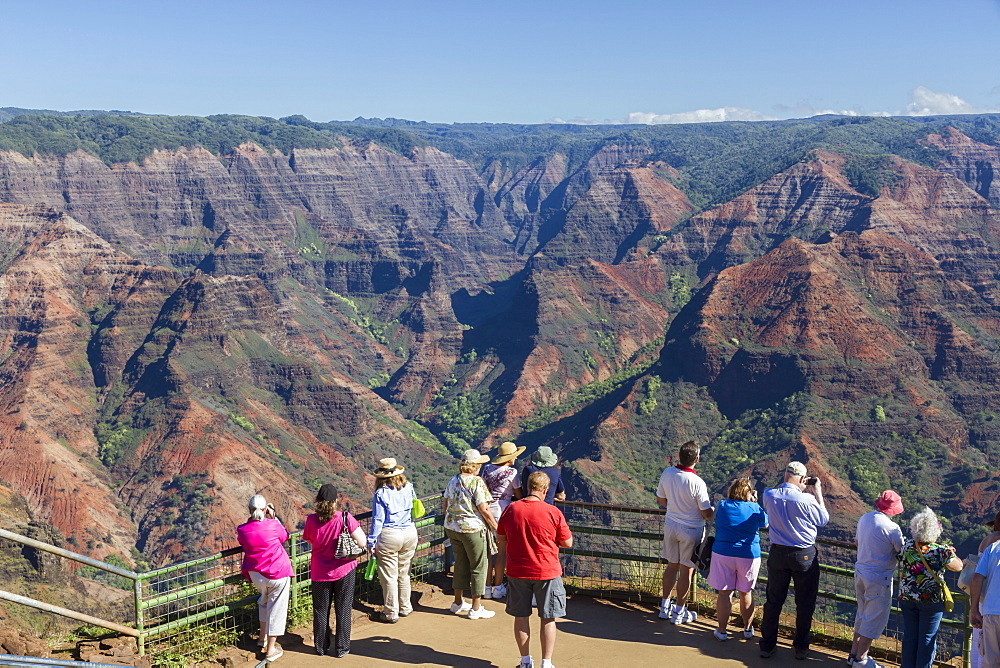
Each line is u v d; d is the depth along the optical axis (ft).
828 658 50.55
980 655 43.42
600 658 49.11
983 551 43.86
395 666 48.34
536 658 48.98
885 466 562.25
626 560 59.47
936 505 529.45
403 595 55.52
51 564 154.71
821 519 48.65
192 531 574.97
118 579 254.06
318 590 49.70
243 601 52.11
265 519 49.52
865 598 48.24
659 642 51.57
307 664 48.85
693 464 53.36
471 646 50.93
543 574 45.60
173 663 48.34
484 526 54.85
